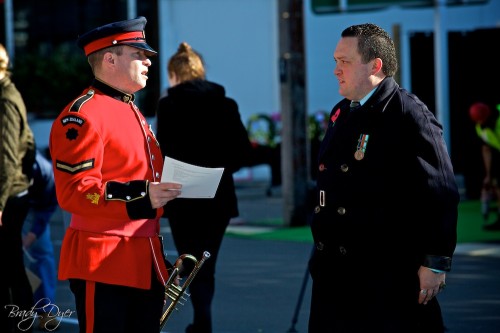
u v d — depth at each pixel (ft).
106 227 19.24
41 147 77.87
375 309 19.03
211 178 19.10
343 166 19.33
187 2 80.69
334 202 19.44
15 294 27.55
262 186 77.25
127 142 19.35
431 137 18.70
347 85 19.43
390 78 19.43
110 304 19.22
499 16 77.61
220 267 43.21
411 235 19.03
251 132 70.08
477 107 51.42
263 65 80.79
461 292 36.86
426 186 18.56
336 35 79.92
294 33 55.62
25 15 83.76
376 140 19.03
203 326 28.09
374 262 19.10
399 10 78.13
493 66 63.10
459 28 77.56
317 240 19.85
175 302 20.68
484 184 52.39
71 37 84.17
